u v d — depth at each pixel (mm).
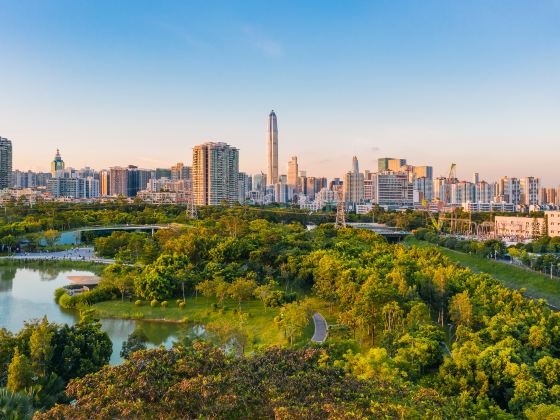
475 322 108125
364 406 48875
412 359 83500
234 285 140125
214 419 45094
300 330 110875
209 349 59875
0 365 79062
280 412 44062
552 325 104250
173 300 148375
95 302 148750
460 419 53938
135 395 47469
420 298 126188
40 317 138250
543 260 182750
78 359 83750
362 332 103688
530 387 73500
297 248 186500
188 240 188250
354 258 167500
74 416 44375
